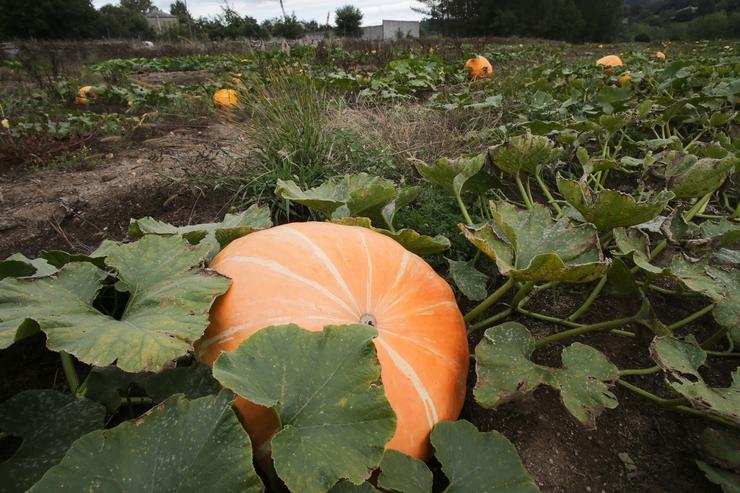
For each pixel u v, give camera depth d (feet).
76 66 39.55
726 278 6.27
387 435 3.83
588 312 7.53
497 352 5.32
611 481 5.23
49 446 4.31
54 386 6.11
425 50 39.29
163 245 5.67
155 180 12.50
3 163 14.29
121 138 16.69
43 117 18.40
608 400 4.90
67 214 10.97
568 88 19.63
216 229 7.07
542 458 5.43
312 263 5.34
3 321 4.48
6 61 36.06
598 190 11.34
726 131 14.93
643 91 20.83
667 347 5.28
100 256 6.31
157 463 3.61
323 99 14.17
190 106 21.01
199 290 5.03
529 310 7.63
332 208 7.72
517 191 11.39
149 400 5.36
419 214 9.25
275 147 11.82
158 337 4.46
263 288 5.12
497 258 5.45
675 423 5.85
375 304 5.27
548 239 5.92
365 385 4.03
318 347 4.24
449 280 8.15
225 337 4.95
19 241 10.10
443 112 15.29
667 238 6.68
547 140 8.24
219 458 3.60
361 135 12.81
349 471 3.60
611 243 8.62
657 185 11.87
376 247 5.77
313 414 3.91
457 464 4.51
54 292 5.06
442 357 5.19
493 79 22.84
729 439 5.20
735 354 6.61
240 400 4.51
